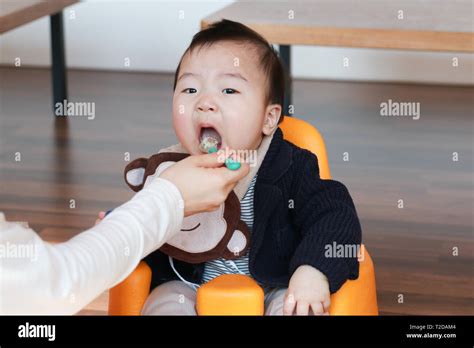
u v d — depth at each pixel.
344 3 1.83
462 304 1.73
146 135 2.85
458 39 1.53
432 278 1.85
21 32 3.63
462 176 2.48
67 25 3.58
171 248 1.18
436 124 2.97
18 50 3.65
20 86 3.41
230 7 1.80
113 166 2.56
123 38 3.58
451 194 2.34
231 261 1.20
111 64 3.62
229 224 1.17
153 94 3.31
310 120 3.00
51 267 0.70
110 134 2.85
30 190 2.36
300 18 1.67
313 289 1.06
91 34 3.59
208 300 1.06
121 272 0.77
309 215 1.19
